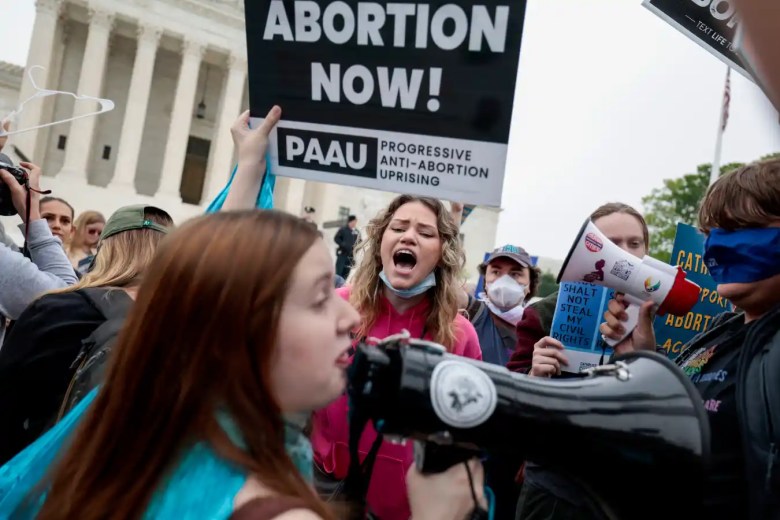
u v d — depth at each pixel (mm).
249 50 1957
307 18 1866
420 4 1726
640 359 1191
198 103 37344
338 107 1883
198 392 986
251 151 1956
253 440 957
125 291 2289
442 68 1738
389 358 1041
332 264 1122
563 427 1016
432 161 1792
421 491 1098
